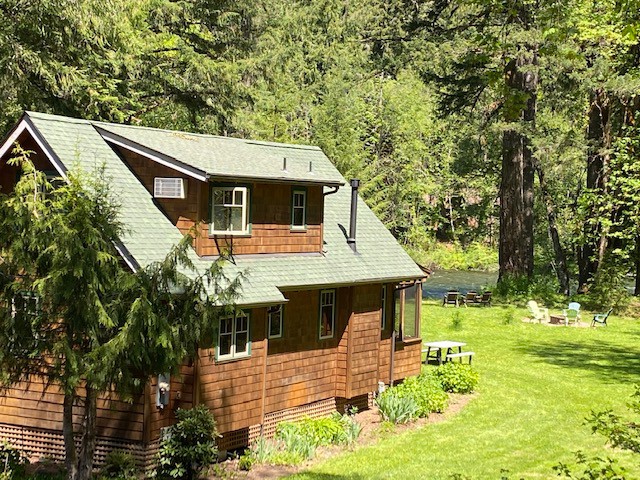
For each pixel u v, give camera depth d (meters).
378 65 48.06
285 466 17.34
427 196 73.38
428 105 62.47
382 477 16.48
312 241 21.00
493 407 22.97
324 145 52.12
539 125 50.31
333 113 53.19
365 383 21.91
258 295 17.44
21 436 17.00
